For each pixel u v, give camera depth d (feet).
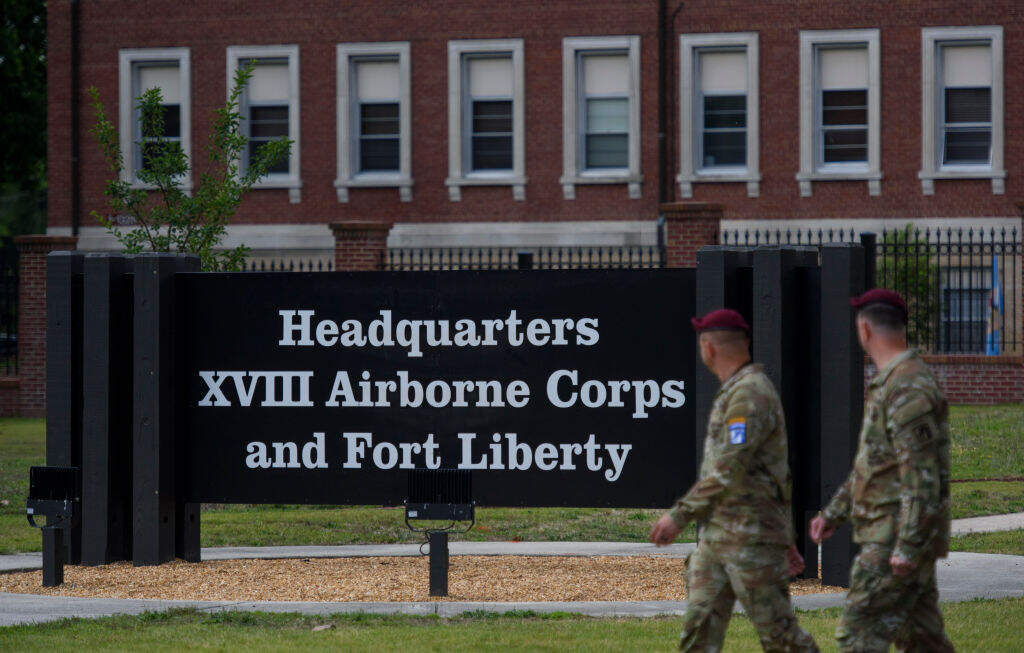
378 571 61.57
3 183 260.42
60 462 61.41
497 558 66.08
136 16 198.59
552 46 190.90
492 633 45.19
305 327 59.82
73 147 198.80
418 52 193.98
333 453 59.57
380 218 195.62
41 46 251.60
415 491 53.21
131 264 62.39
